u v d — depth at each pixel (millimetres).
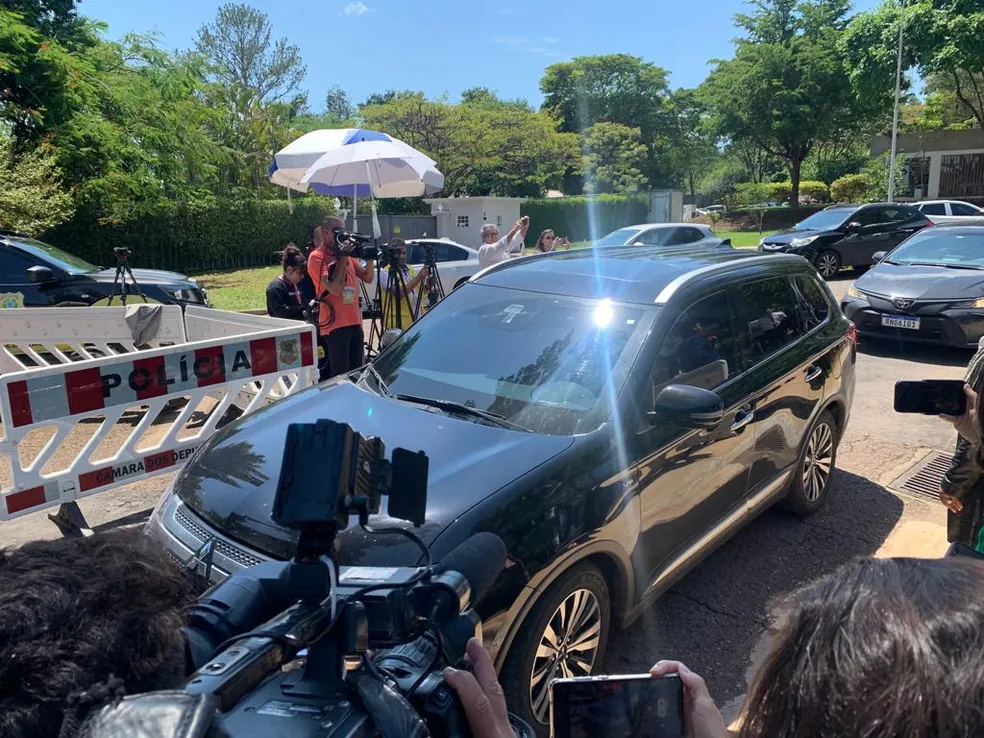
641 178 46250
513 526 2479
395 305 7645
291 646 1045
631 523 2914
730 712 2916
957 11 26094
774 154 41781
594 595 2795
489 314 3779
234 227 23422
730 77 38562
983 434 2199
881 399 7152
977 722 686
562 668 2691
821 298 4746
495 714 1161
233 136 29406
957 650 730
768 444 3934
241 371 4840
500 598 2361
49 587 767
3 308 7656
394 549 2346
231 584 1292
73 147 16922
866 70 28531
